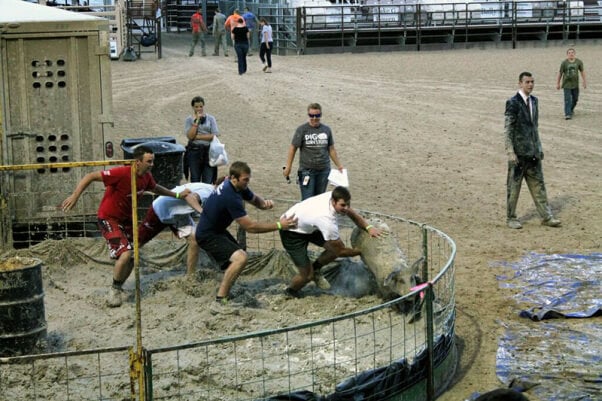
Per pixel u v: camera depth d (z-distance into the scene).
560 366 8.55
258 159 18.48
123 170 9.68
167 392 7.54
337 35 39.72
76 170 12.22
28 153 12.09
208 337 8.75
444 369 8.34
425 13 40.25
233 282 9.41
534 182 13.55
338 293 10.08
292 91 27.11
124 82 29.02
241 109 24.19
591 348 8.98
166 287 10.16
